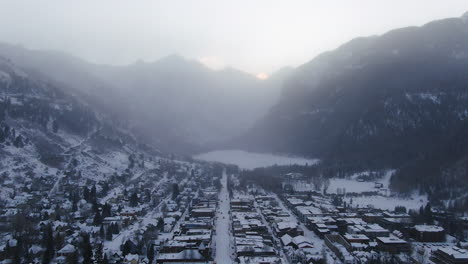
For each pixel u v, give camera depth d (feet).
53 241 586.45
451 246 646.33
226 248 645.92
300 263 569.64
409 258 581.53
